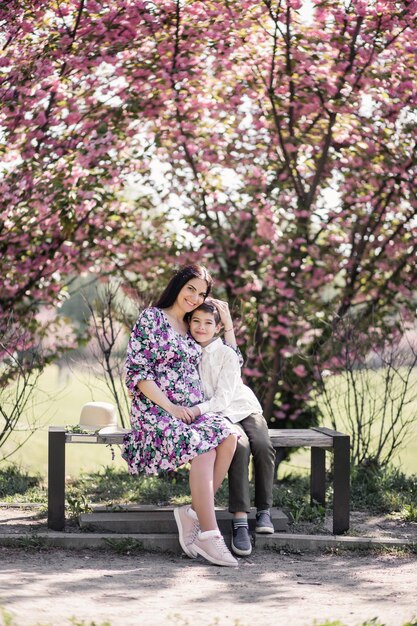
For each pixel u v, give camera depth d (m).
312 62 7.28
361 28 7.29
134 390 4.49
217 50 7.18
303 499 5.66
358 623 3.15
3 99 6.81
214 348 4.67
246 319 7.76
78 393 15.49
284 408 7.77
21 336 7.43
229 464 4.38
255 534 4.58
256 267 8.23
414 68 7.38
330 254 8.21
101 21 6.87
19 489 6.18
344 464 4.82
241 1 7.00
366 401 8.13
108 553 4.39
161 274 8.05
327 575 4.05
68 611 3.20
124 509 5.02
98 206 7.68
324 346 7.55
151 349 4.46
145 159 7.74
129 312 7.68
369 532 4.98
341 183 8.17
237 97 7.55
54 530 4.70
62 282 7.88
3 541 4.45
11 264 7.55
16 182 7.00
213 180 8.21
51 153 7.21
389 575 4.08
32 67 6.80
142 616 3.18
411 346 7.11
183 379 4.52
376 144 7.85
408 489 6.28
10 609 3.15
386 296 8.12
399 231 8.12
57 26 6.92
